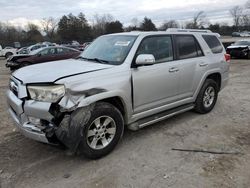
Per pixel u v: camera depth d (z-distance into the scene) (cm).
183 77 513
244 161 387
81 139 360
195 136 477
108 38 506
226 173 356
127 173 361
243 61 1881
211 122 546
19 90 376
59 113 354
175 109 520
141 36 458
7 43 6662
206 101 595
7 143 452
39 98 358
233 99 734
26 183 343
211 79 599
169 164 382
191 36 555
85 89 364
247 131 498
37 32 8225
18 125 388
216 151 418
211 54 592
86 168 375
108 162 390
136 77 426
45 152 420
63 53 1541
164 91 479
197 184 334
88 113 368
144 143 449
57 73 374
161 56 480
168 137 473
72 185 338
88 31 8556
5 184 341
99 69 396
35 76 374
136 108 438
